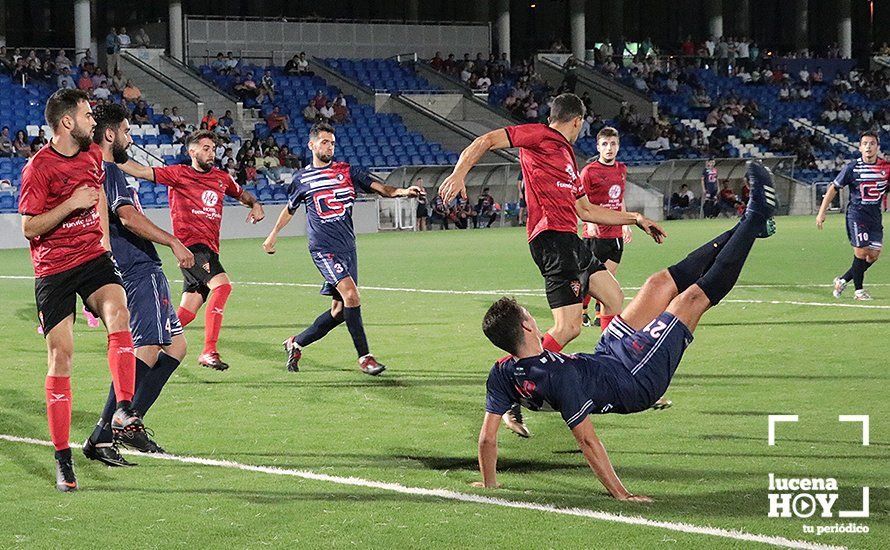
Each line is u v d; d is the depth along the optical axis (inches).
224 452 355.6
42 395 456.1
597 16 2859.3
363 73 2287.2
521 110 2273.6
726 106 2417.6
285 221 517.3
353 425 393.1
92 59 2134.6
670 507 285.6
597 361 300.7
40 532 273.9
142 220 372.2
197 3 2369.6
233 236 1675.7
